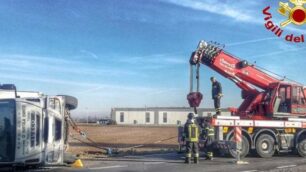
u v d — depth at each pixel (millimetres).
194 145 16672
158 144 27750
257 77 20469
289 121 19891
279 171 14359
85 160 17297
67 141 15359
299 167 15633
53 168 14703
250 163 16906
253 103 20500
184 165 15969
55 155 14070
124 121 105562
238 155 17328
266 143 19438
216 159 18250
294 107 20141
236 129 17734
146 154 20141
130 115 105500
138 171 14242
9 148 12242
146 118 104438
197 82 19734
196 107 19609
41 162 13250
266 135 19422
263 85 20500
